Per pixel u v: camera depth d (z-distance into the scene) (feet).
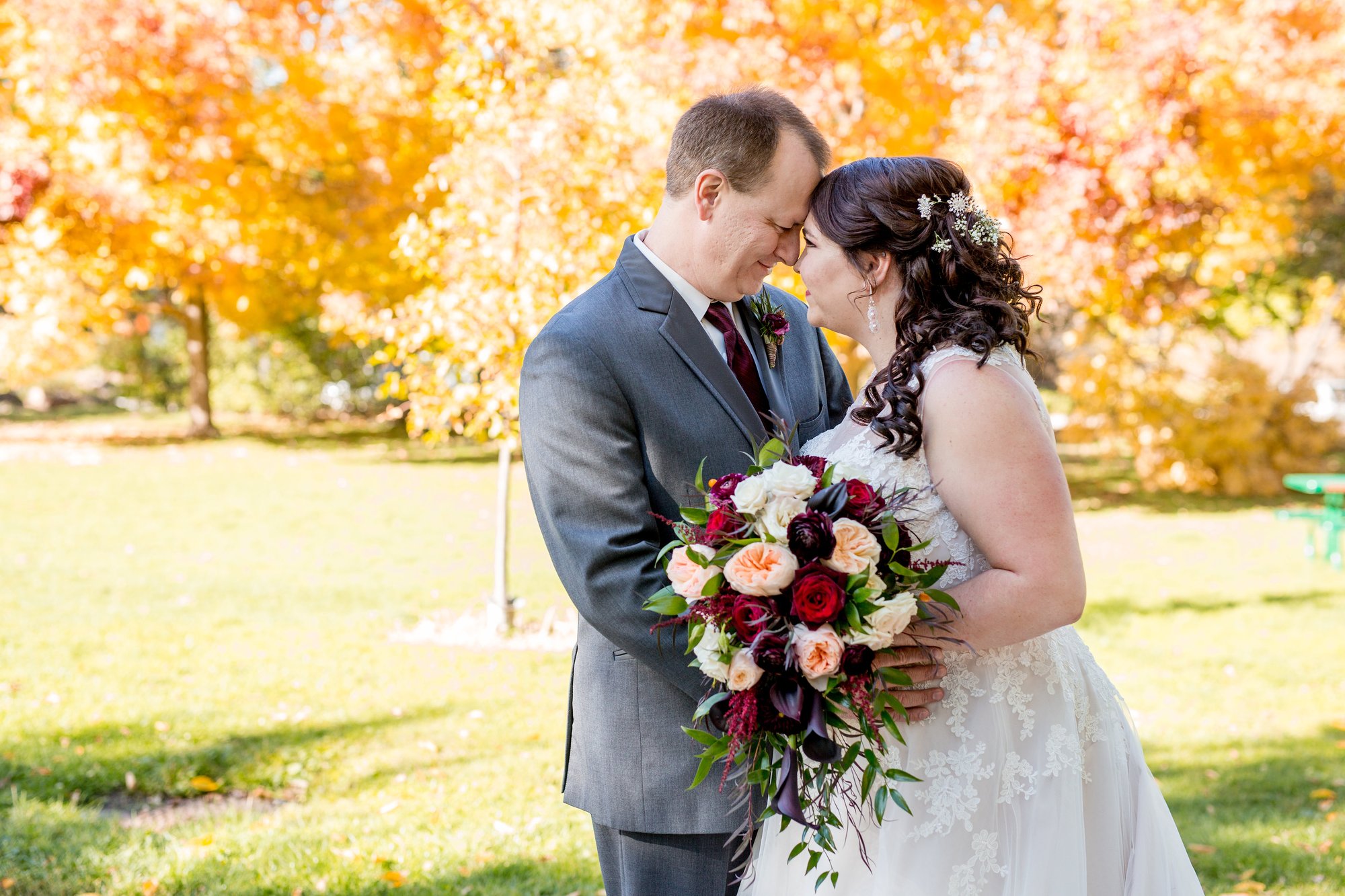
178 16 31.55
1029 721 6.51
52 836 11.35
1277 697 17.65
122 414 71.36
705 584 5.79
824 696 5.74
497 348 18.71
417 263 20.08
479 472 45.75
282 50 35.53
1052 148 30.89
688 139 6.97
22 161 33.37
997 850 6.37
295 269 42.47
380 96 37.68
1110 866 6.75
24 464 43.06
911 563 5.89
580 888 10.53
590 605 6.53
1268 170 38.14
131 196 35.19
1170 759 14.70
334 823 11.98
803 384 8.34
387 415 20.44
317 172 42.98
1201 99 32.55
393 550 29.25
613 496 6.59
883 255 6.50
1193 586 26.53
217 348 70.90
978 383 6.03
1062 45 32.89
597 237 18.90
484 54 19.56
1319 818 12.52
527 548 30.17
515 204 18.49
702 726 6.87
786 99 7.13
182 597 23.03
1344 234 53.42
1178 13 30.86
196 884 10.43
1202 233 38.47
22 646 18.85
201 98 34.04
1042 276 31.17
